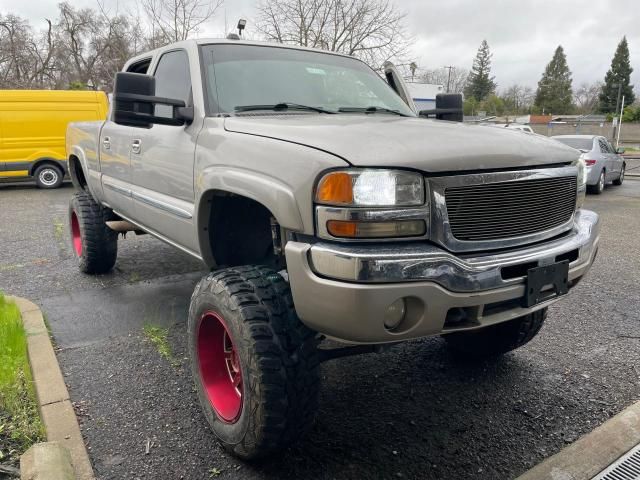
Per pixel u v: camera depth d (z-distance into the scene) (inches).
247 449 89.6
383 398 117.1
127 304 174.2
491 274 82.2
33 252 251.0
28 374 118.6
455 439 102.3
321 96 129.3
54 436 97.5
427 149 81.6
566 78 3230.8
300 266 79.4
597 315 167.3
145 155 136.9
